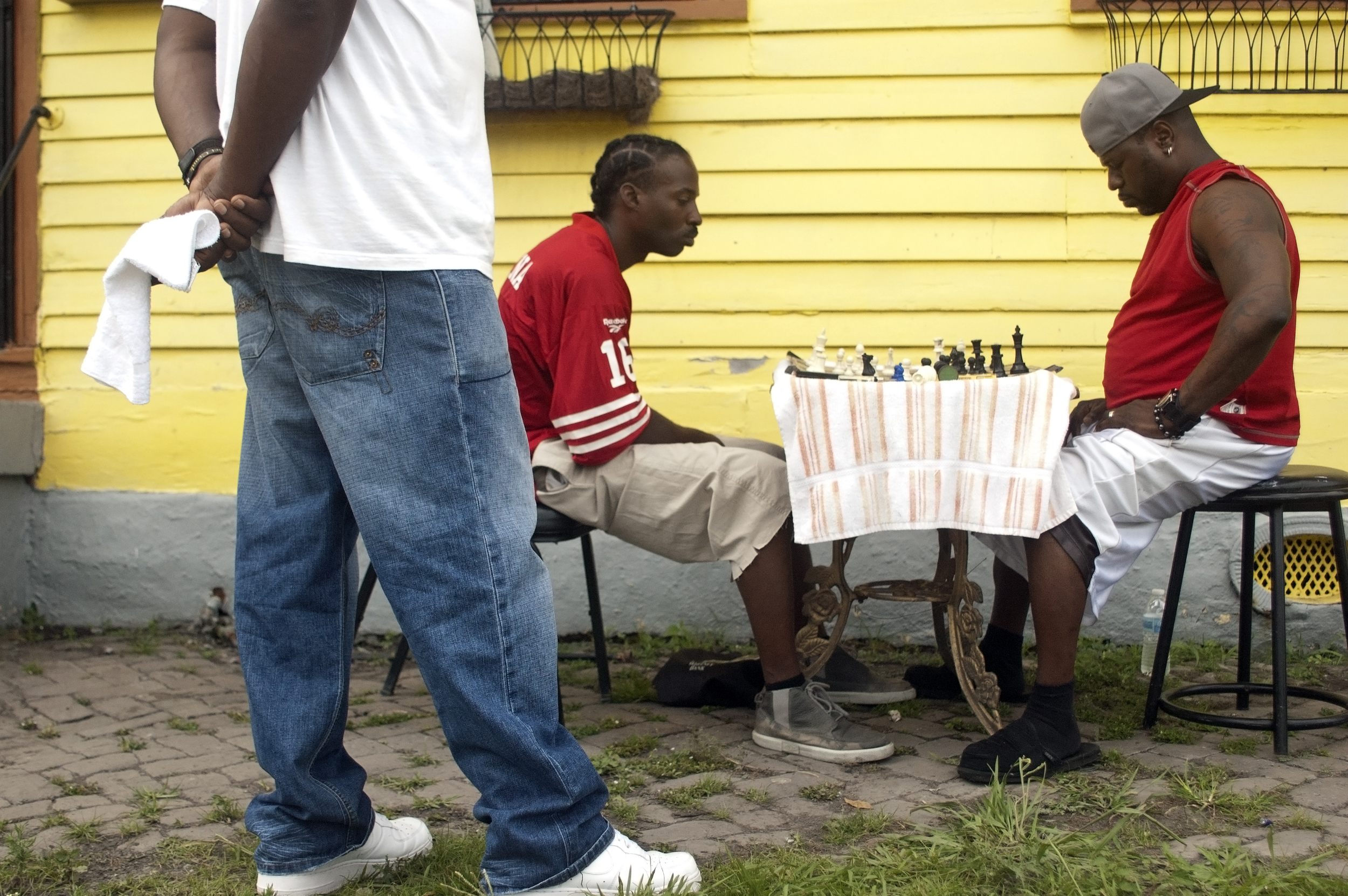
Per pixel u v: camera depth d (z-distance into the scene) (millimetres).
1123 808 2393
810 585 3414
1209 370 2711
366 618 4379
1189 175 2965
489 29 4168
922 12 4230
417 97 1762
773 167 4277
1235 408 2885
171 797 2643
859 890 2004
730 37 4281
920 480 2787
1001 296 4242
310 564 1913
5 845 2340
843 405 2801
